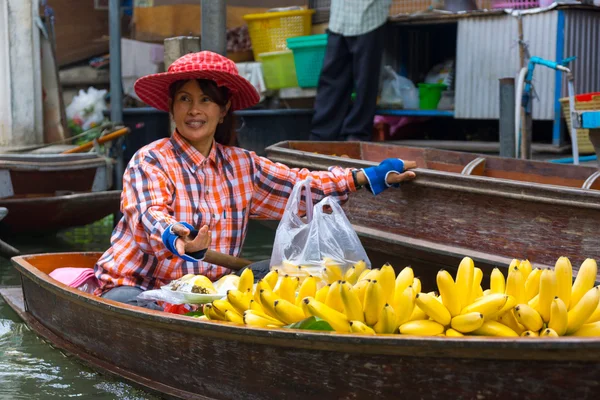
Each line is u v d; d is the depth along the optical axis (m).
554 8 8.31
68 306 4.43
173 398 3.75
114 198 7.88
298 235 3.95
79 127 10.55
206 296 3.88
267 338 3.22
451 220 4.98
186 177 4.23
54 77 9.81
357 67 9.02
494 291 3.35
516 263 3.50
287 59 9.71
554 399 2.78
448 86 9.76
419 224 5.17
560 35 8.34
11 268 6.95
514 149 6.89
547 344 2.67
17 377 4.20
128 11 11.79
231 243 4.38
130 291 4.23
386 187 4.73
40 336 4.80
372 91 9.11
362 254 3.89
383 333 3.12
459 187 4.84
